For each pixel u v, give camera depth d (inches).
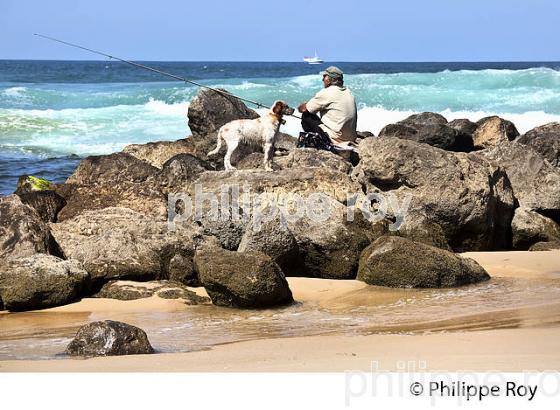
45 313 353.1
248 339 300.4
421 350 264.8
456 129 641.0
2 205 406.0
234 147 493.7
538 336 278.8
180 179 503.2
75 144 961.5
